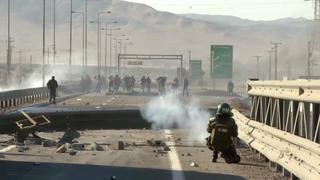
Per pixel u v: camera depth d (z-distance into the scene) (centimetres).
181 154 2911
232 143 2628
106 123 3744
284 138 2203
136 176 2236
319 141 1944
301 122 2161
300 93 2127
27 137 3341
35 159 2645
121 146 3122
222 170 2411
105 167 2448
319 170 1748
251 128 2936
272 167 2497
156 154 2906
